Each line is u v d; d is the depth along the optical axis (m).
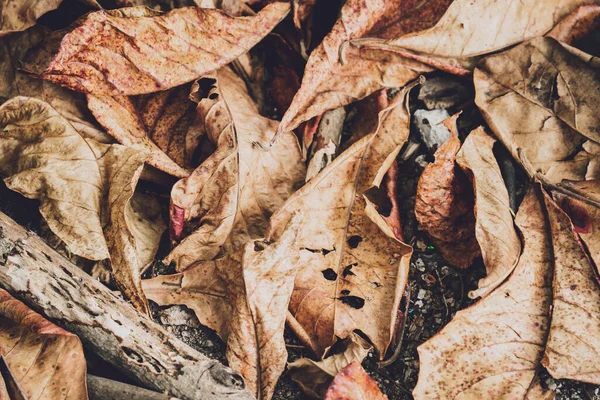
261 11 0.65
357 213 0.63
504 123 0.65
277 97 0.70
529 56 0.66
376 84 0.66
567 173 0.64
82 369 0.58
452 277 0.65
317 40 0.70
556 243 0.61
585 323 0.60
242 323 0.60
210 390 0.58
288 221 0.62
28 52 0.65
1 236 0.60
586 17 0.67
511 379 0.59
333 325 0.62
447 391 0.59
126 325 0.60
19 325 0.59
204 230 0.64
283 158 0.66
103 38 0.62
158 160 0.65
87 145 0.62
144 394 0.58
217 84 0.66
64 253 0.64
